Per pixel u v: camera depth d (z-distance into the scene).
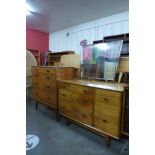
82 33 4.25
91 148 1.82
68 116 2.37
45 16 3.67
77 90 2.18
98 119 1.91
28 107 3.40
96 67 2.80
